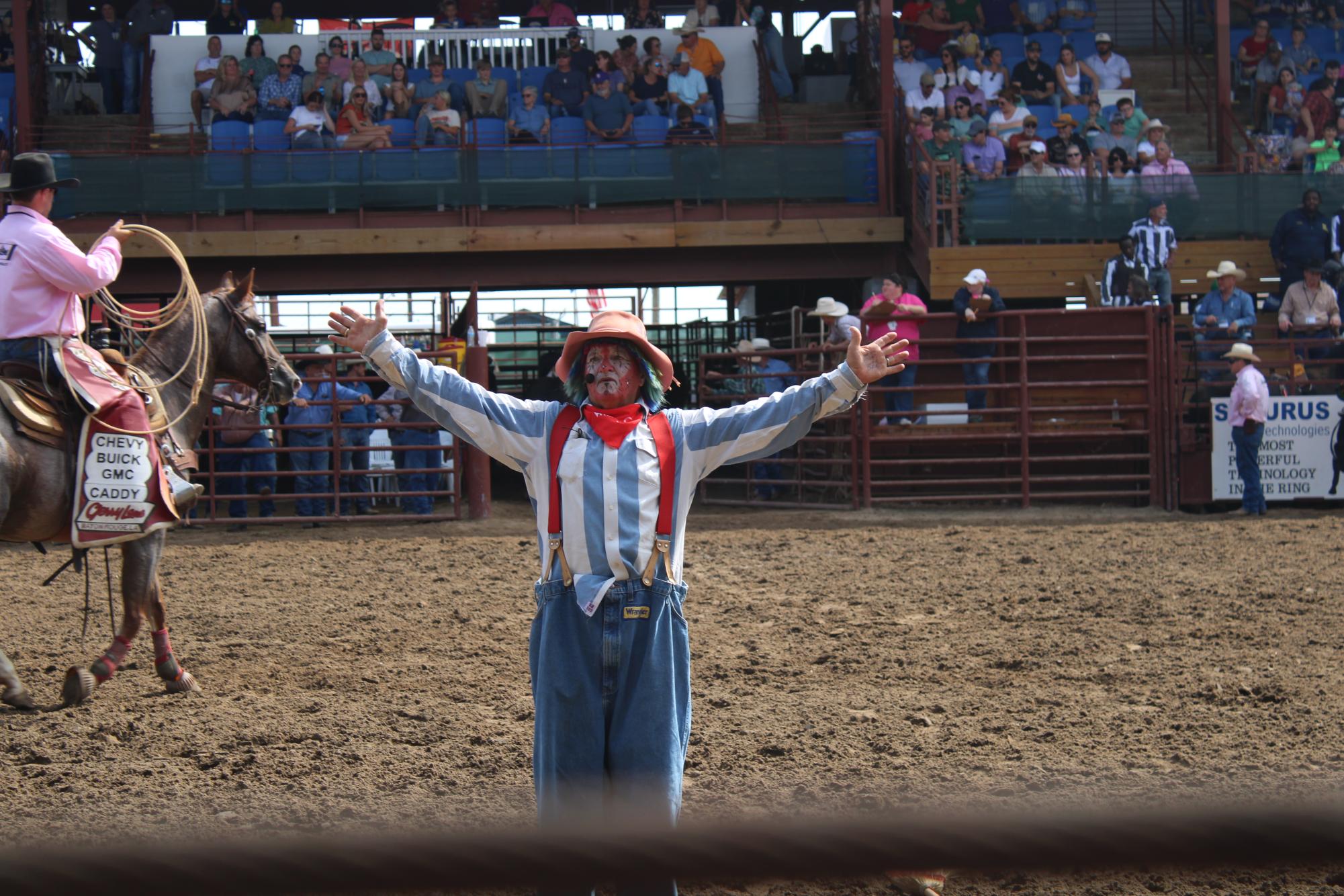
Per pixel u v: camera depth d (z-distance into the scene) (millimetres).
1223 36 36031
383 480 30734
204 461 27047
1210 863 2734
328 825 8359
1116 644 13891
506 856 2736
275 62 35719
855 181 33062
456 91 35281
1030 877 7539
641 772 6039
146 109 35906
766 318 34469
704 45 37062
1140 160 33375
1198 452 27203
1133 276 29391
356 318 6426
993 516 26422
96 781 9367
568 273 33219
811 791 8930
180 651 13969
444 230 32094
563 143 34094
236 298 13742
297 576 19156
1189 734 10383
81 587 18312
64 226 31609
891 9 33156
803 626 15078
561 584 6246
